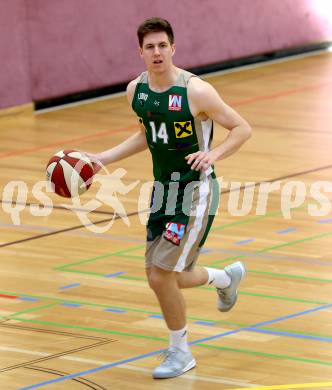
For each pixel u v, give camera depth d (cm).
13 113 2786
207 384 1073
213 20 3375
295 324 1265
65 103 2966
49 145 2442
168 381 1084
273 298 1366
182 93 1077
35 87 2869
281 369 1113
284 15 3669
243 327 1257
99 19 3017
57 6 2891
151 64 1069
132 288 1423
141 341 1216
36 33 2848
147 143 1144
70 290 1416
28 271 1505
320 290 1399
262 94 3039
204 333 1237
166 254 1079
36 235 1703
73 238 1684
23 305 1355
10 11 2761
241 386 1063
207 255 1566
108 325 1274
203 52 3356
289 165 2183
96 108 2920
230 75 3369
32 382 1082
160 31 1066
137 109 1109
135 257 1572
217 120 1090
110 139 2498
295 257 1555
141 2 3130
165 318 1108
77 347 1195
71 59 2959
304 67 3519
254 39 3556
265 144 2391
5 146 2434
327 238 1658
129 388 1065
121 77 3131
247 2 3497
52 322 1287
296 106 2852
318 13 3825
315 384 1064
